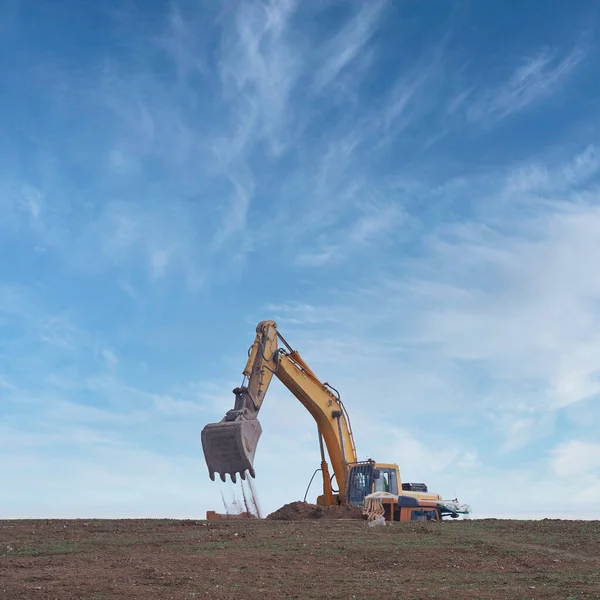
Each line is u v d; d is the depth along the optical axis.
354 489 30.48
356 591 14.29
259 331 30.50
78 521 23.56
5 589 14.12
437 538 20.89
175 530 22.00
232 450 27.84
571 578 15.95
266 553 18.23
